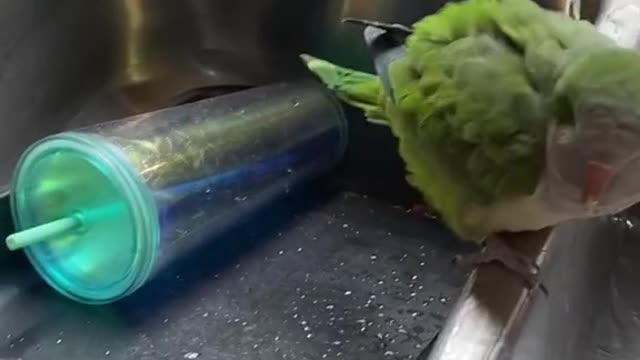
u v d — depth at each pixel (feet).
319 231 3.72
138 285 3.18
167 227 3.27
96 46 4.04
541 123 2.43
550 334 2.52
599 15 3.13
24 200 3.23
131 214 3.09
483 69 2.55
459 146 2.60
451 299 3.40
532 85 2.48
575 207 2.45
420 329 3.26
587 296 2.96
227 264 3.51
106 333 3.17
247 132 3.66
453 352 2.12
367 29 3.14
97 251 3.20
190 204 3.38
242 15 4.14
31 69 3.71
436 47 2.72
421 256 3.61
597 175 2.27
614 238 3.30
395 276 3.51
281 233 3.69
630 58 2.28
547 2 3.32
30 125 3.74
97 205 3.17
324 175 3.97
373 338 3.21
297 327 3.24
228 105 3.74
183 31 4.20
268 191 3.77
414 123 2.74
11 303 3.27
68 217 3.19
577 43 2.50
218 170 3.50
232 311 3.29
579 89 2.28
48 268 3.25
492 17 2.67
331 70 3.58
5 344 3.12
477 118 2.52
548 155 2.41
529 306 2.37
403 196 3.86
